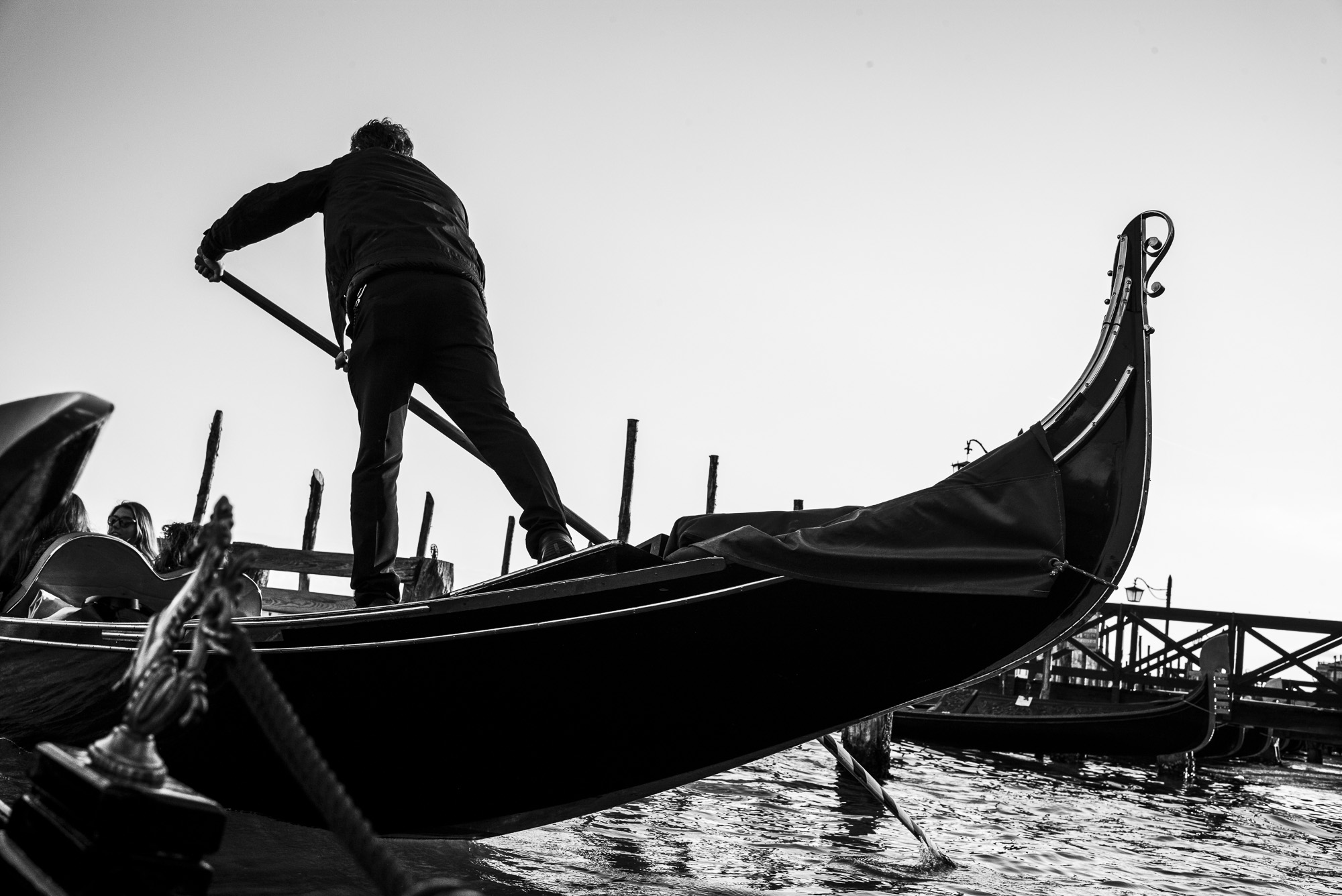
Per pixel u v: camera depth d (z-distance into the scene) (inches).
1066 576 114.4
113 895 51.2
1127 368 117.3
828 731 120.0
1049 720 454.0
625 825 160.9
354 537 133.3
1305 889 161.0
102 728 126.1
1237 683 559.2
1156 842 203.6
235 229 152.8
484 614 111.3
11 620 124.9
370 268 135.5
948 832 186.4
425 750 116.8
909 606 115.0
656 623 112.7
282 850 120.3
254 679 50.8
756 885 126.6
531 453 136.1
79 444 61.3
